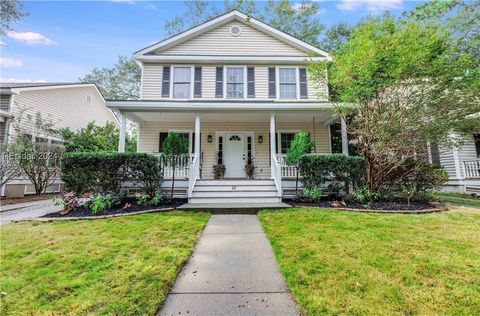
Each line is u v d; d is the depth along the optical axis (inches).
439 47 247.0
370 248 134.2
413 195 282.4
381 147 269.1
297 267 113.3
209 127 429.4
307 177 289.0
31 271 110.7
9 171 362.3
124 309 82.8
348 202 271.9
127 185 288.7
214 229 186.4
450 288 94.6
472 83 243.3
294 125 435.8
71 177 266.7
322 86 373.4
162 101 329.7
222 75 432.8
